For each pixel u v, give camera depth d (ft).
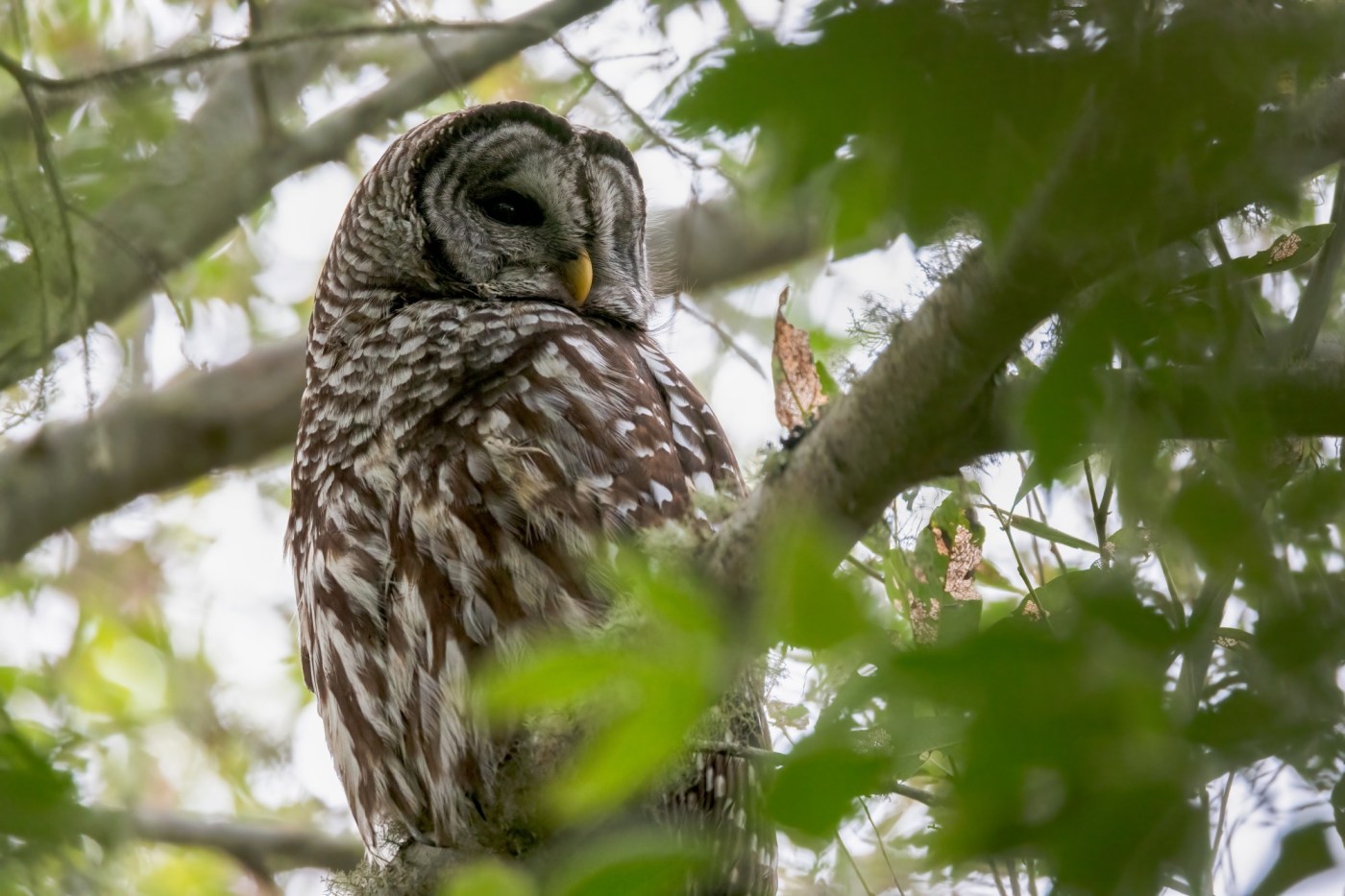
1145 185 15.40
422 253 37.50
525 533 29.76
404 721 30.83
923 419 20.49
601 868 17.42
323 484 32.48
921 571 25.34
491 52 44.91
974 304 19.06
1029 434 16.49
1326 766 14.44
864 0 15.57
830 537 15.94
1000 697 14.06
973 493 25.30
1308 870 14.34
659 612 15.61
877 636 14.38
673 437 33.01
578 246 39.19
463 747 29.50
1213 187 15.60
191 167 46.16
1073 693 13.97
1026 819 14.35
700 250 47.21
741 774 26.61
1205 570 15.58
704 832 26.07
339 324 36.35
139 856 47.44
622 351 33.06
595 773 15.08
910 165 15.74
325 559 31.42
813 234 21.43
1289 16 14.76
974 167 15.62
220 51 35.12
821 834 15.01
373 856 30.73
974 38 15.06
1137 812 14.01
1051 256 17.38
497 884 21.47
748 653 15.39
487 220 38.63
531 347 31.94
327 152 47.42
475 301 35.81
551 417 30.86
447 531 30.04
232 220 46.62
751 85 15.44
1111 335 16.34
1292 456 18.83
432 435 31.12
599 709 15.79
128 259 44.09
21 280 36.17
